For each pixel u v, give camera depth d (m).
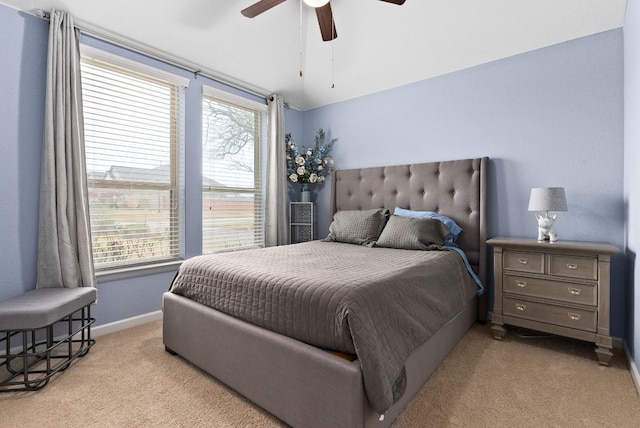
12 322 1.70
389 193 3.50
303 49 3.41
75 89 2.34
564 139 2.57
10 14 2.15
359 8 2.86
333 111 4.09
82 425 1.46
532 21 2.53
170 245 3.05
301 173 3.93
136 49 2.72
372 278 1.58
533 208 2.37
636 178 1.90
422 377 1.73
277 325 1.53
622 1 2.21
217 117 3.46
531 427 1.44
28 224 2.23
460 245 3.00
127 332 2.57
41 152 2.28
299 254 2.44
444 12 2.67
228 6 2.69
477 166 2.92
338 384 1.25
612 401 1.64
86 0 2.30
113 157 2.65
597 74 2.44
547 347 2.31
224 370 1.75
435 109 3.26
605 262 2.04
